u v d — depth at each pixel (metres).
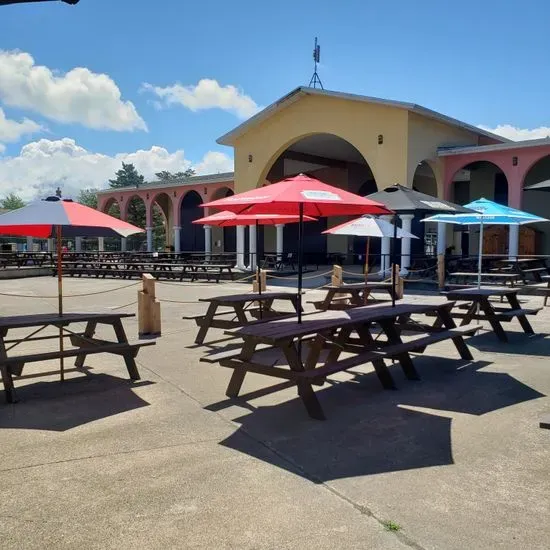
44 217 4.84
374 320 5.50
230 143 21.41
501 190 21.48
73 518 2.88
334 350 5.90
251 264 21.14
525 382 5.54
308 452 3.77
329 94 17.66
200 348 7.35
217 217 8.56
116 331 5.79
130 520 2.86
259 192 5.24
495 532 2.72
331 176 26.19
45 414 4.61
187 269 21.81
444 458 3.65
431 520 2.84
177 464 3.57
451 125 17.98
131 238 46.28
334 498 3.09
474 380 5.64
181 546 2.62
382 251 16.09
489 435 4.07
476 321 8.36
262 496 3.12
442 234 16.08
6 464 3.57
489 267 15.88
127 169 81.75
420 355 6.84
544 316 9.86
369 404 4.86
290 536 2.70
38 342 7.84
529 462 3.58
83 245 45.16
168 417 4.52
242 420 4.43
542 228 20.06
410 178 16.45
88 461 3.62
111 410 4.71
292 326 5.04
